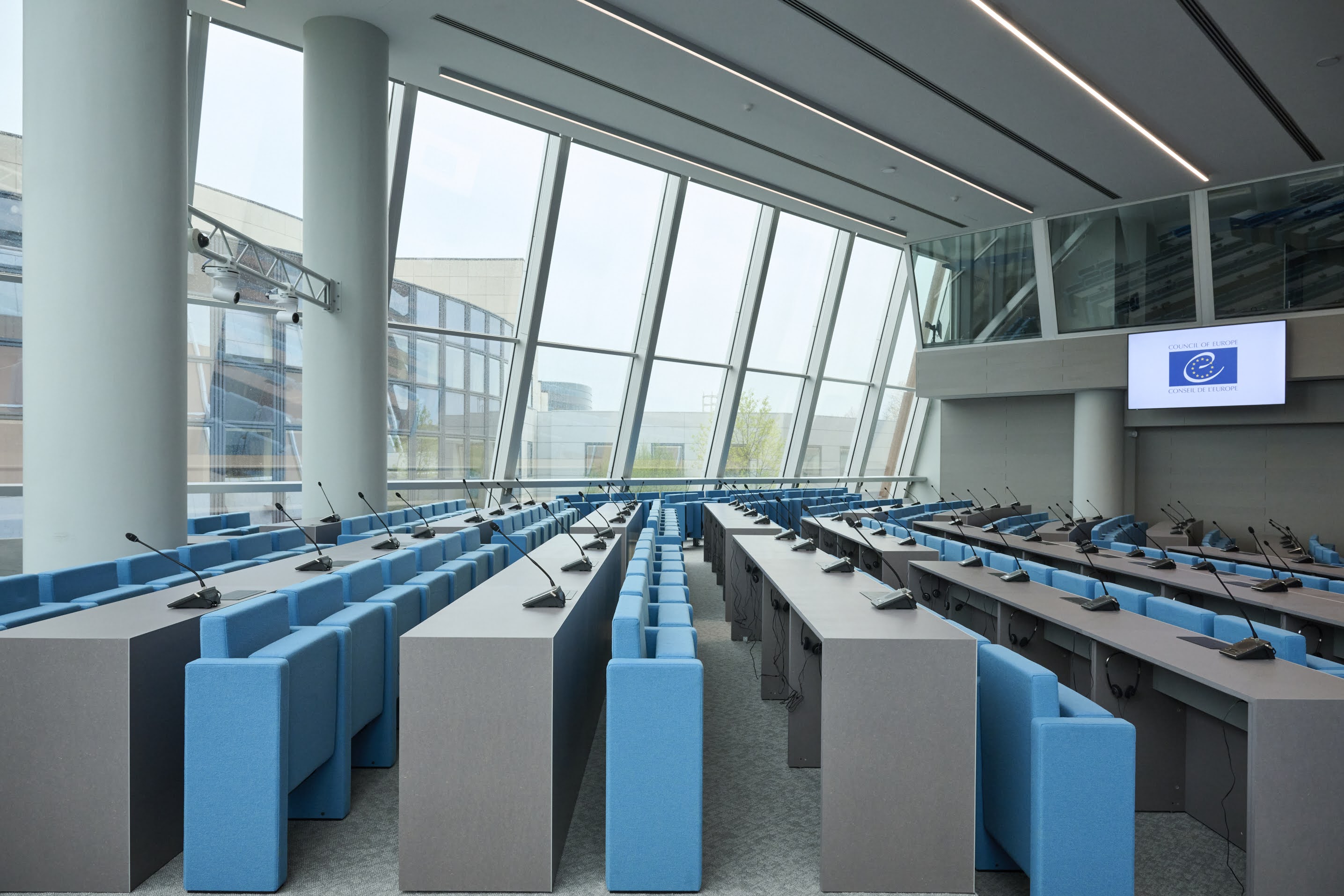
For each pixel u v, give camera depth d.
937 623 2.74
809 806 3.15
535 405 10.39
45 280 4.16
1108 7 6.01
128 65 4.29
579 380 10.79
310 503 6.67
